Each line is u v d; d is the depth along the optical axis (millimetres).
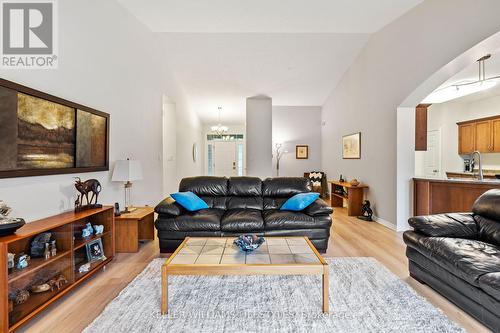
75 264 2445
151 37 4410
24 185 2043
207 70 5781
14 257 1900
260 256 2018
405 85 3744
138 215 3141
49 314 1857
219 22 4059
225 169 9867
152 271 2543
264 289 2188
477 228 2332
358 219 4816
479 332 1652
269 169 7195
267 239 2434
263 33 4512
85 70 2754
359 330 1668
